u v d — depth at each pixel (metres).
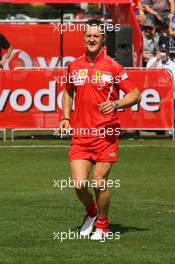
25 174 26.77
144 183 25.30
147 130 34.75
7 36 41.19
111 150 17.66
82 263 16.03
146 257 16.53
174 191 24.02
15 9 58.44
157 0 42.53
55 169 27.73
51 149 32.12
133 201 22.47
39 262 16.08
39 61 41.53
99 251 17.00
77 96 17.75
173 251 17.05
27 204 21.91
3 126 34.00
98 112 17.61
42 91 33.66
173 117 33.97
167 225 19.52
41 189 24.16
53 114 33.81
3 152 31.42
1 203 22.05
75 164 17.69
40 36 41.38
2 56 41.19
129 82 17.78
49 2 35.53
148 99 33.78
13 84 33.66
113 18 40.72
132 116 33.84
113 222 19.78
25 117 33.88
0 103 33.75
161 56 36.59
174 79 35.88
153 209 21.41
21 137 35.53
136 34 37.91
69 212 20.84
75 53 41.34
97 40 17.62
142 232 18.75
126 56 34.97
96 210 18.27
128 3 36.53
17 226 19.25
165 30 41.97
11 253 16.78
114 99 17.91
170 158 30.19
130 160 29.67
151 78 33.66
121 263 16.06
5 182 25.31
